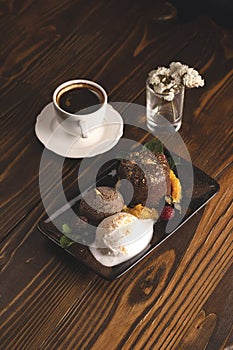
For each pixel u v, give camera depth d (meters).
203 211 1.17
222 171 1.22
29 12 1.46
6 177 1.22
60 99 1.23
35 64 1.38
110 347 1.06
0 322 1.08
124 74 1.35
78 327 1.07
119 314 1.08
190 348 1.05
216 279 1.11
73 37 1.42
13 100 1.32
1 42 1.42
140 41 1.40
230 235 1.15
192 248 1.14
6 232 1.16
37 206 1.18
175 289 1.10
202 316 1.08
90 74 1.36
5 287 1.11
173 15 1.44
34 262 1.13
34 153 1.25
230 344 1.06
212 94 1.31
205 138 1.25
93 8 1.46
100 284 1.11
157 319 1.08
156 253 1.13
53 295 1.10
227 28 1.42
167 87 1.18
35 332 1.07
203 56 1.37
